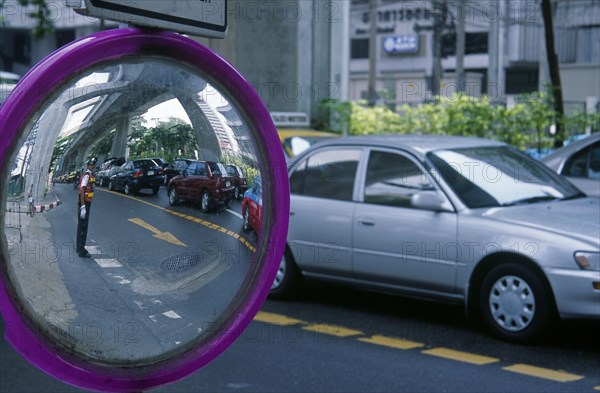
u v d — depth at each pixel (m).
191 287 1.52
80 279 1.38
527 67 39.19
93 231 1.39
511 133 12.98
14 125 1.27
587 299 5.73
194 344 1.52
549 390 5.10
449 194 6.55
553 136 12.77
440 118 14.05
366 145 7.25
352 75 50.53
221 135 1.55
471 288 6.36
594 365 5.64
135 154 1.45
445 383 5.24
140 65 1.44
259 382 5.24
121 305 1.44
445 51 44.75
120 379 1.42
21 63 29.28
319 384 5.21
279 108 16.58
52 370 1.35
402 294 6.88
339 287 8.32
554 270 5.82
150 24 1.42
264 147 1.61
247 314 1.58
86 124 1.37
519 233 6.06
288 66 16.47
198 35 1.54
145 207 1.46
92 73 1.37
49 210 1.34
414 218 6.65
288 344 6.17
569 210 6.44
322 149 7.50
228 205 1.57
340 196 7.24
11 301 1.30
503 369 5.54
